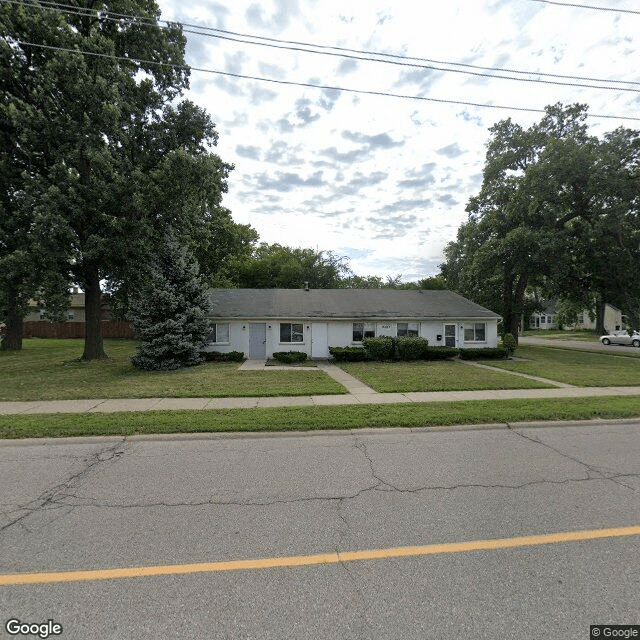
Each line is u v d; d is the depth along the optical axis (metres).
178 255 16.34
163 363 15.24
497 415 7.43
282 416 7.38
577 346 28.25
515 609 2.43
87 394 9.67
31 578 2.76
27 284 14.33
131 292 16.77
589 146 19.86
